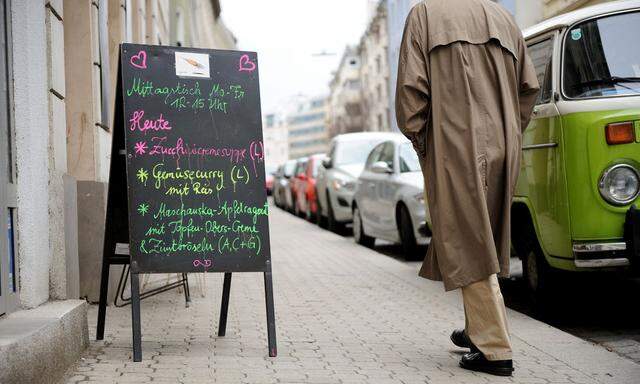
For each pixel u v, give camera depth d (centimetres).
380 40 6469
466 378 439
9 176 436
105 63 795
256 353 501
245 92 513
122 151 524
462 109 441
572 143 588
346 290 788
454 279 440
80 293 675
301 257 1109
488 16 452
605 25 632
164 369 452
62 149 527
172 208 486
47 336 399
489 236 434
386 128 6384
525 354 498
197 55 509
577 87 609
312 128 18312
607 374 450
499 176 450
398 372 452
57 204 498
